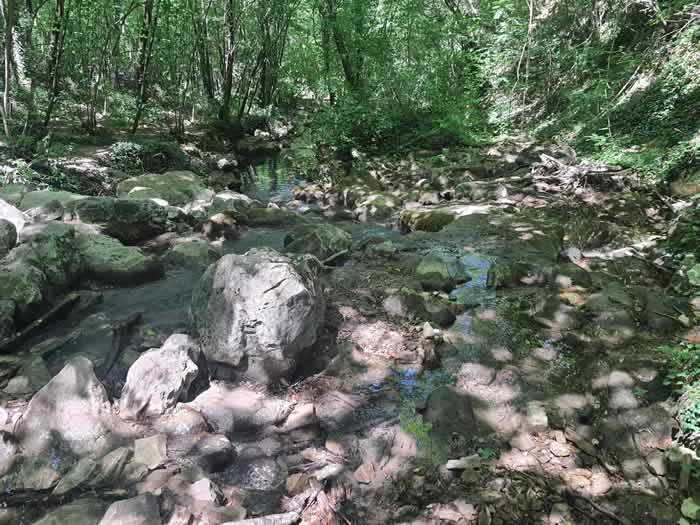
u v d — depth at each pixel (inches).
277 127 817.5
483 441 142.9
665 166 351.9
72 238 225.3
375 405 155.6
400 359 176.2
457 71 651.5
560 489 127.5
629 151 386.9
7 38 361.7
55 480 126.7
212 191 366.0
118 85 662.5
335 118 555.2
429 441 142.4
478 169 420.8
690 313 192.7
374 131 552.7
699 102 400.5
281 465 134.6
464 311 207.6
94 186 363.3
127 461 129.2
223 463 134.0
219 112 717.9
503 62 615.2
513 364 173.6
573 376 166.9
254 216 319.0
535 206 338.3
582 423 150.1
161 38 608.4
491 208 328.8
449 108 549.6
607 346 176.1
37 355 170.6
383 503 124.8
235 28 679.1
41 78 536.4
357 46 584.7
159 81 697.6
